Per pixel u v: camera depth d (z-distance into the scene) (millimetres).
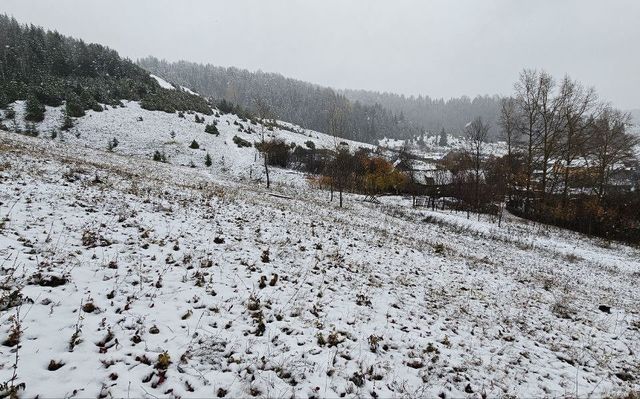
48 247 7020
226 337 5324
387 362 5656
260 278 7910
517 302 10789
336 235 14836
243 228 12203
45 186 11633
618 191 39281
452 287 11016
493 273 14438
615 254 25531
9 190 10125
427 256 14883
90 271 6461
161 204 13008
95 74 72062
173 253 8320
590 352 7746
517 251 22500
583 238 29688
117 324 5082
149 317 5434
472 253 18906
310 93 169250
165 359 4465
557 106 37562
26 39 72938
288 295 7391
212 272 7680
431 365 5840
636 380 6738
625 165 48438
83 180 14219
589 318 10336
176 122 59938
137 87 69875
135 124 54500
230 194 20750
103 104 59000
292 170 55062
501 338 7668
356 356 5617
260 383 4477
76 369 4078
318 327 6305
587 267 20688
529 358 6914
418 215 32125
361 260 11641
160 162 41062
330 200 34000
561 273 17875
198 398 4039
